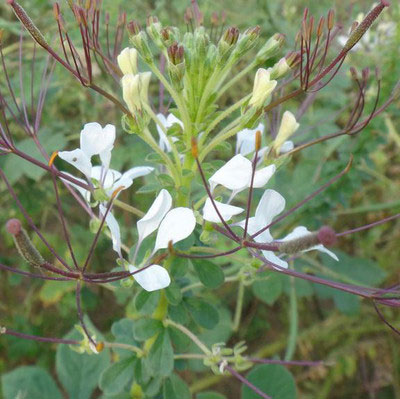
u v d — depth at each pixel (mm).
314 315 164
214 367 74
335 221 165
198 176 72
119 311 160
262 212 64
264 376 96
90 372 99
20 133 141
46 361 146
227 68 72
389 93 122
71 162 68
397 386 154
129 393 88
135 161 129
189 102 72
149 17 73
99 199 71
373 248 166
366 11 130
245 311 162
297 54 71
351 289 61
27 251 55
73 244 151
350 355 151
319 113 137
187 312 79
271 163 73
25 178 146
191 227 65
